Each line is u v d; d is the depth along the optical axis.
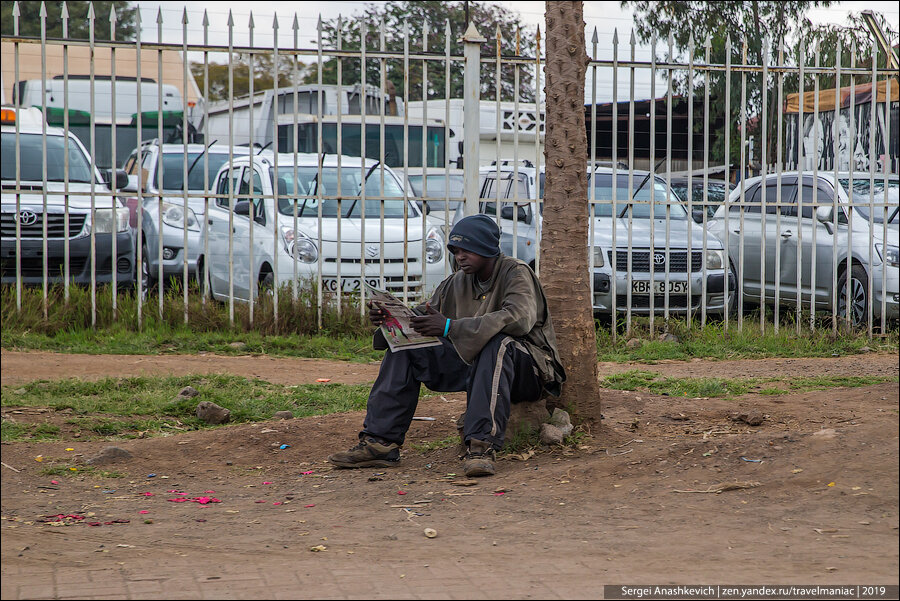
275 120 8.87
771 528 3.71
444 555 3.59
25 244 9.96
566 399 5.42
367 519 4.18
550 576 3.29
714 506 4.04
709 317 10.66
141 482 5.00
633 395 6.60
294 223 9.00
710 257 10.37
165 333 9.03
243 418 6.45
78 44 8.71
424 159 8.93
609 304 9.98
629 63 9.23
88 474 5.12
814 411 5.95
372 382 7.59
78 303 9.16
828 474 4.20
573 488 4.45
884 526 3.64
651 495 4.25
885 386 6.61
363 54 8.79
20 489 4.80
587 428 5.42
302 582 3.28
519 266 5.03
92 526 4.14
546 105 5.50
